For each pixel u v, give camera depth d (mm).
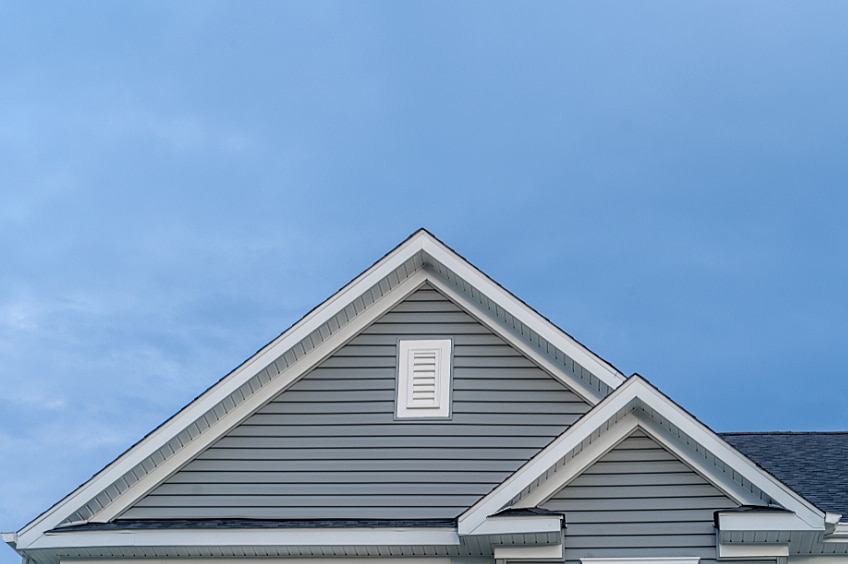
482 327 15320
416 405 14922
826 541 12547
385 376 15148
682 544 12742
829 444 17672
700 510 12852
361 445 14734
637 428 13211
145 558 14055
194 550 13805
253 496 14539
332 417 14938
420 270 15672
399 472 14531
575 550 12852
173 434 14570
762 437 18547
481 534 12664
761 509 12484
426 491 14398
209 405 14695
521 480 12875
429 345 15266
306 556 13773
